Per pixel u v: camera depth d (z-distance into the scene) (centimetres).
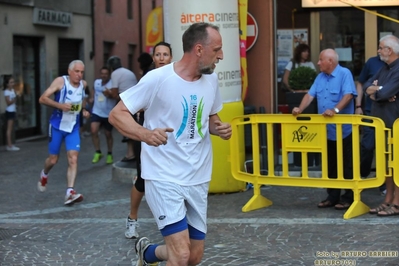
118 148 1784
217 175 1010
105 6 2803
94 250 737
